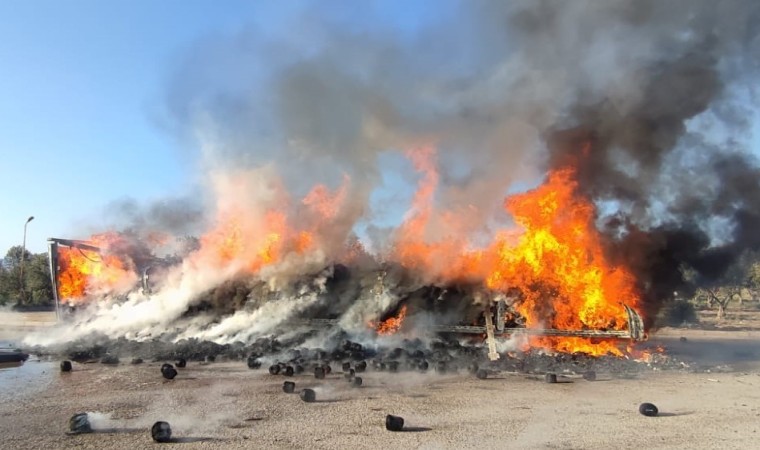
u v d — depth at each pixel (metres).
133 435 9.40
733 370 17.69
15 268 50.28
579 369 17.17
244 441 9.02
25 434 9.46
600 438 9.31
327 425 10.14
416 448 8.62
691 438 9.34
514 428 9.98
